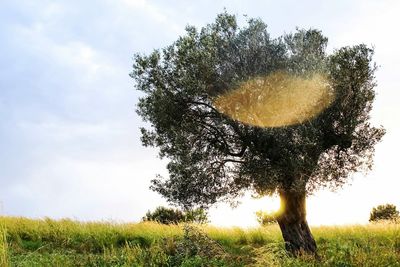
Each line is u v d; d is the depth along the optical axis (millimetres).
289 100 13586
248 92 14039
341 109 14195
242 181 15008
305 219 14727
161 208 38062
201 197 15414
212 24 15117
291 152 13430
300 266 10352
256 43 14305
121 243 18453
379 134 15031
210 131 15016
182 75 14555
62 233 18406
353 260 10672
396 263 10547
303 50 14523
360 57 14531
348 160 15133
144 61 15273
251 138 14164
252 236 20203
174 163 15234
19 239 16656
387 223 21734
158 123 15305
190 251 11812
